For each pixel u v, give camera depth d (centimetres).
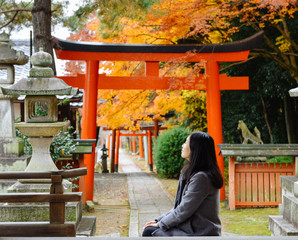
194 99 1528
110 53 1002
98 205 955
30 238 276
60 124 469
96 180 1455
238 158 1113
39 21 923
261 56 1248
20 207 434
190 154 321
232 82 1059
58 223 348
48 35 932
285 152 852
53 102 475
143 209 885
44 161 472
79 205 452
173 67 969
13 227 344
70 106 1316
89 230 422
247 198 889
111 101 1274
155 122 2200
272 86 1319
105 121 1309
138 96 1231
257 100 1511
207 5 962
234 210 869
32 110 480
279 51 1195
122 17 981
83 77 1015
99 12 931
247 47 1020
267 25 1256
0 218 434
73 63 1371
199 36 1301
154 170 2695
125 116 1369
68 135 724
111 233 649
